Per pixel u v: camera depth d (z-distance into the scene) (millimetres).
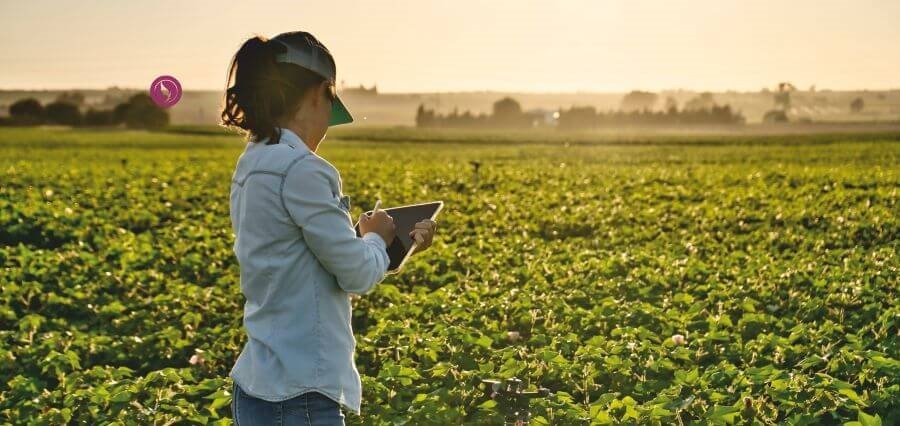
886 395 5898
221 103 3395
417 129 169125
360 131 141875
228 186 25281
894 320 7887
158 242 14266
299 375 3256
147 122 136125
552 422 5758
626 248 13719
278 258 3281
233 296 9711
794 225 16547
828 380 5941
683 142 86625
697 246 13711
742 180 29297
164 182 25922
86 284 10484
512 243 13812
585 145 81688
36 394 6547
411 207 3703
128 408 6043
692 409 5859
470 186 26344
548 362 6742
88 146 69000
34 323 8406
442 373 6469
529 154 59312
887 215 16547
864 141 78125
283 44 3301
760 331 8086
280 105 3301
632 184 27047
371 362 7348
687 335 7656
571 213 18797
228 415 6324
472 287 10227
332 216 3262
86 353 7836
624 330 7559
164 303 9445
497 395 5930
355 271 3275
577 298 9258
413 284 10977
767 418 5773
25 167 34844
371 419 5766
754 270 10766
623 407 5785
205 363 7496
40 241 15414
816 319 8562
